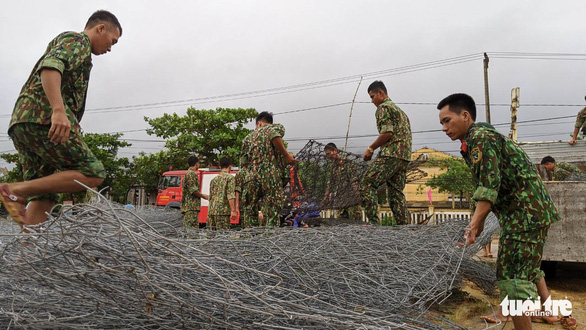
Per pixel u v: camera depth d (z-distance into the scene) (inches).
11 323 68.4
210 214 275.0
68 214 67.5
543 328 117.6
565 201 157.5
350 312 80.3
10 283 74.4
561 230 157.4
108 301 68.7
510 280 95.9
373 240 124.0
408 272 111.7
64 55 95.5
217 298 67.9
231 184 251.1
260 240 105.2
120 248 66.4
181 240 90.4
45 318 69.0
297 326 75.3
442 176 1119.6
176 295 70.7
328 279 97.0
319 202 241.9
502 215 100.3
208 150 921.5
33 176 106.6
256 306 72.8
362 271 108.2
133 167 1133.1
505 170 96.7
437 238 133.1
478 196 93.1
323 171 244.4
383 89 186.2
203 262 77.9
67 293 68.6
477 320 126.4
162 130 936.9
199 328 72.2
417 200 1325.0
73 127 97.3
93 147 1048.8
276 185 186.4
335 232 125.1
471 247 145.9
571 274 201.9
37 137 95.1
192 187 294.5
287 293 86.1
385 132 175.8
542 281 122.0
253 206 194.9
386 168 177.6
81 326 67.8
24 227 68.4
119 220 63.4
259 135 189.8
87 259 63.5
